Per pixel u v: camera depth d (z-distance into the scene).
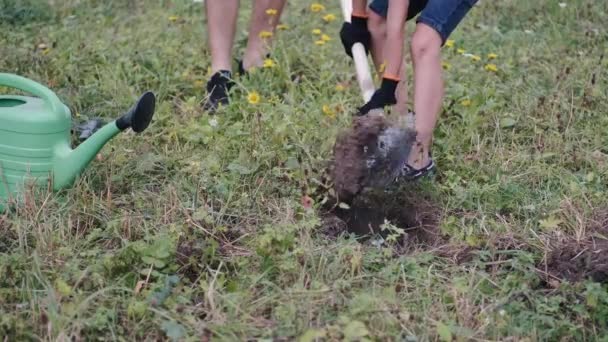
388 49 5.85
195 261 5.16
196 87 7.76
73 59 8.08
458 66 8.17
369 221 5.77
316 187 5.96
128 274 4.98
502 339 4.63
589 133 6.92
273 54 7.83
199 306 4.82
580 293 4.98
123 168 6.18
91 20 9.63
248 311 4.74
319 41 8.27
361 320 4.61
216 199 5.93
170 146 6.65
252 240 5.46
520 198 6.07
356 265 5.08
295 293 4.78
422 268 5.20
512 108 7.36
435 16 5.96
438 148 6.70
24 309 4.68
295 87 7.54
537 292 5.06
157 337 4.57
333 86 7.64
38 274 4.87
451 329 4.61
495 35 9.22
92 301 4.73
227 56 7.74
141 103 5.33
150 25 9.50
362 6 6.36
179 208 5.74
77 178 5.69
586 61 8.14
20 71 7.92
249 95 6.93
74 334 4.46
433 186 6.07
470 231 5.51
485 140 6.79
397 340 4.53
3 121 5.55
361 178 5.54
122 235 5.45
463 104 7.12
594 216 5.81
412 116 6.05
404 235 5.64
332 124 6.75
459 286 4.89
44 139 5.59
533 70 8.21
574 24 9.45
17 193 5.62
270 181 6.14
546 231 5.66
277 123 6.64
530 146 6.82
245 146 6.49
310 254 5.13
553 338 4.73
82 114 7.12
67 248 5.17
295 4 10.27
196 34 9.20
